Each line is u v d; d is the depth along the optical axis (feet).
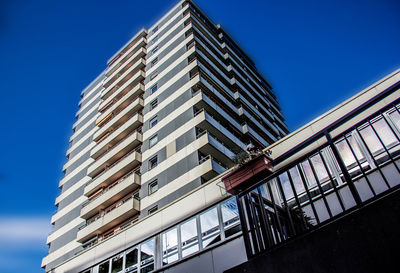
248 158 23.21
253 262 16.07
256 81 150.00
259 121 117.39
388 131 24.86
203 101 86.99
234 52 143.95
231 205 35.50
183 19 124.77
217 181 39.14
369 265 12.20
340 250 13.24
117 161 100.32
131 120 101.24
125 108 108.99
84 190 101.35
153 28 139.33
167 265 38.27
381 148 24.50
